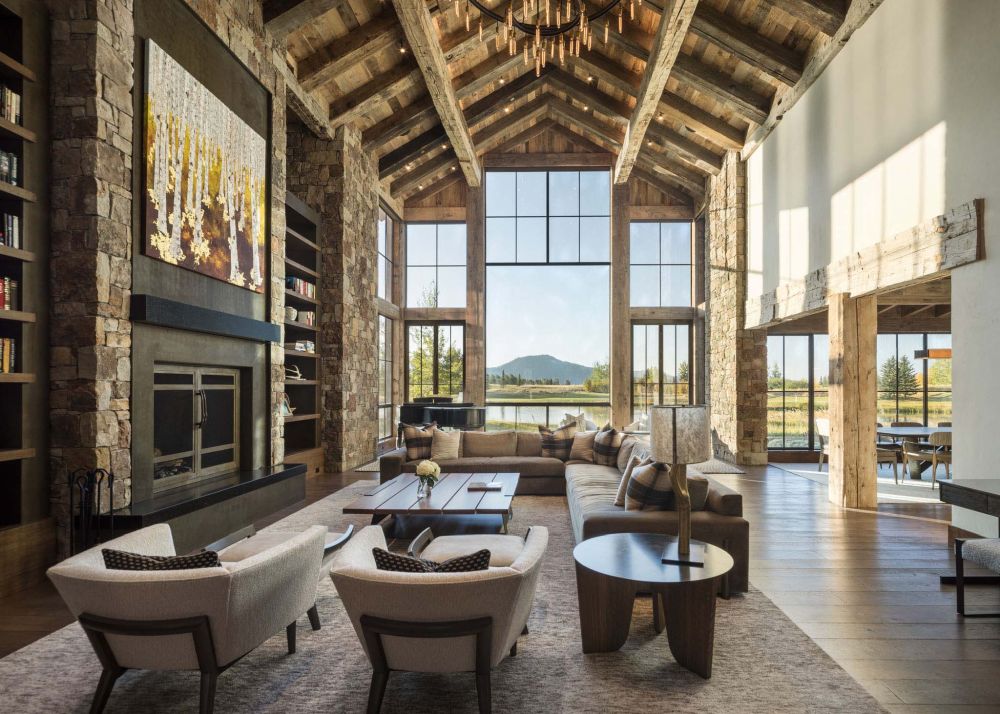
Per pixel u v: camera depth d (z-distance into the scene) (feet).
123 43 13.03
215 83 17.15
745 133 28.99
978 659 8.83
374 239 31.68
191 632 6.91
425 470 15.21
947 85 14.67
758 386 29.35
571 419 23.72
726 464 28.89
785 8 20.07
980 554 10.00
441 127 32.19
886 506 19.61
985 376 13.39
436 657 7.07
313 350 26.25
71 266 12.19
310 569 9.01
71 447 12.16
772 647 9.21
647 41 25.04
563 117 36.47
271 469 19.08
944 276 15.52
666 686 8.04
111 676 7.21
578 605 10.03
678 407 8.97
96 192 12.20
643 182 38.58
